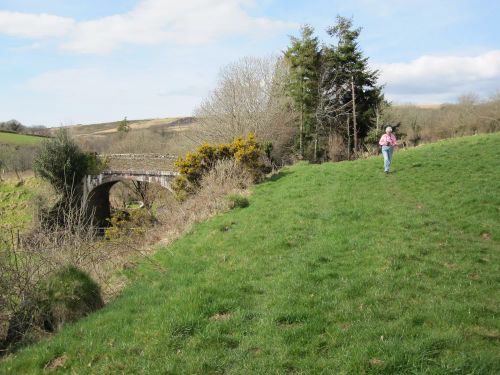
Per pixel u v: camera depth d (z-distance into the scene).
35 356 7.22
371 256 10.18
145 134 74.56
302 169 24.88
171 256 12.59
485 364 5.55
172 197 34.47
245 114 44.34
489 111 40.91
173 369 6.27
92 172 41.53
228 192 20.77
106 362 6.68
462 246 10.71
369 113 46.28
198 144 46.12
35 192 42.72
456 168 19.45
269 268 10.25
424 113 53.62
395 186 18.11
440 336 6.29
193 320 7.62
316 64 45.72
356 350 6.17
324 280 9.05
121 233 26.27
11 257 9.91
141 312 8.55
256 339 6.91
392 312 7.30
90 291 9.65
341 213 14.35
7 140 65.31
